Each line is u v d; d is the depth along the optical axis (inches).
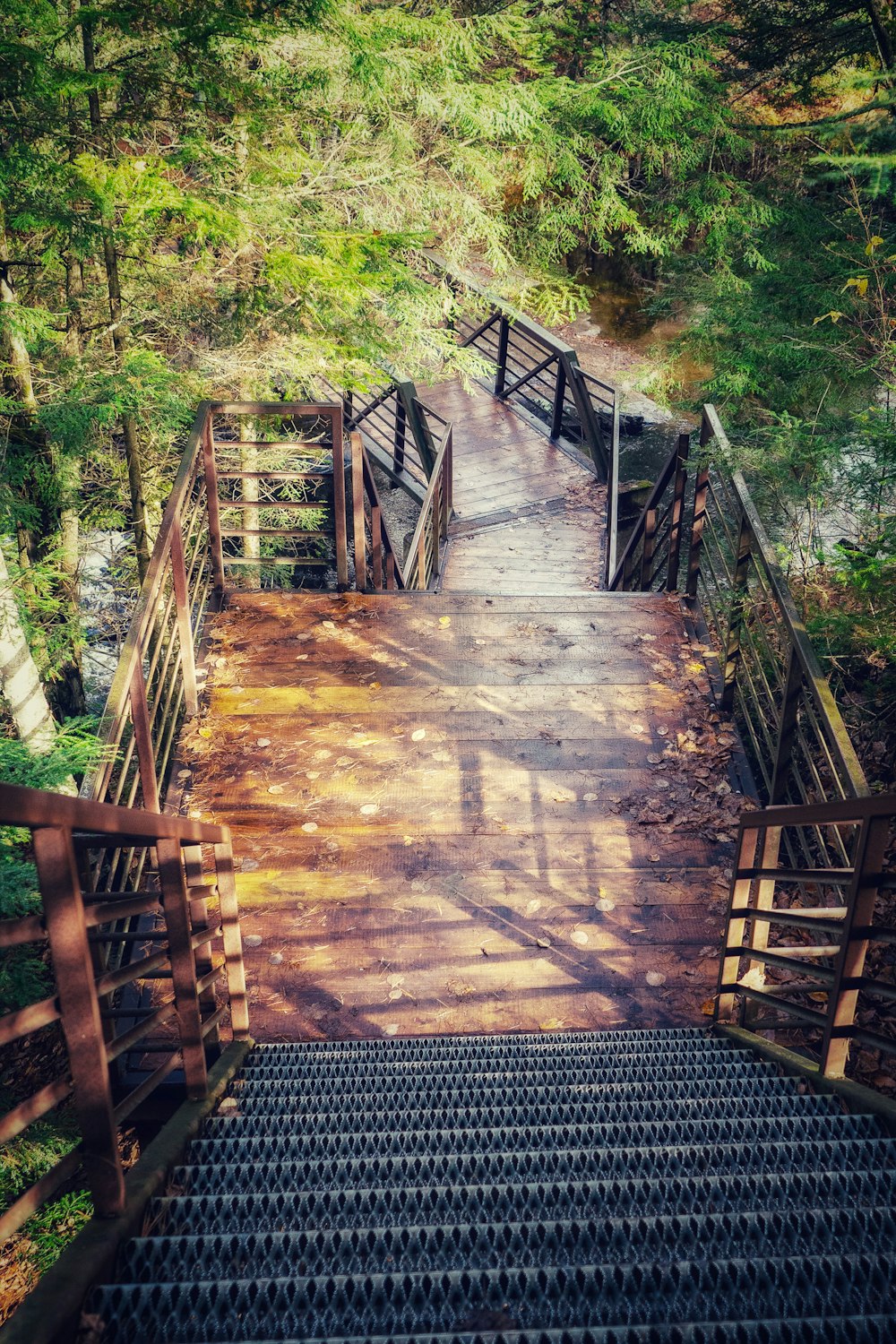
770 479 287.0
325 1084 144.0
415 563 345.7
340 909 202.4
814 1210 90.4
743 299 338.0
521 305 529.0
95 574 467.8
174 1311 78.4
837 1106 125.2
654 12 479.8
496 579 393.4
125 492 402.0
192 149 281.6
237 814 223.8
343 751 239.0
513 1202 98.4
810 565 289.7
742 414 359.9
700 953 194.1
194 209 268.2
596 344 681.0
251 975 189.9
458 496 464.1
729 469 246.5
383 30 327.0
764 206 365.7
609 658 268.8
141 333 370.3
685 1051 155.3
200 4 269.9
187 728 245.6
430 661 267.3
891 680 241.0
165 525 227.0
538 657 268.8
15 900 155.5
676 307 410.0
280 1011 183.0
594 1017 182.1
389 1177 106.6
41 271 346.0
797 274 339.6
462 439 518.9
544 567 402.9
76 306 346.6
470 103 375.9
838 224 339.3
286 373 361.7
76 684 390.6
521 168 478.9
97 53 318.0
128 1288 79.4
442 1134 118.0
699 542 283.0
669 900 204.5
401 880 208.5
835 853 215.9
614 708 251.4
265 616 285.4
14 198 259.0
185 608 241.9
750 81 432.8
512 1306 80.2
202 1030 139.2
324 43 335.0
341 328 357.1
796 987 163.2
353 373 361.1
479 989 186.9
